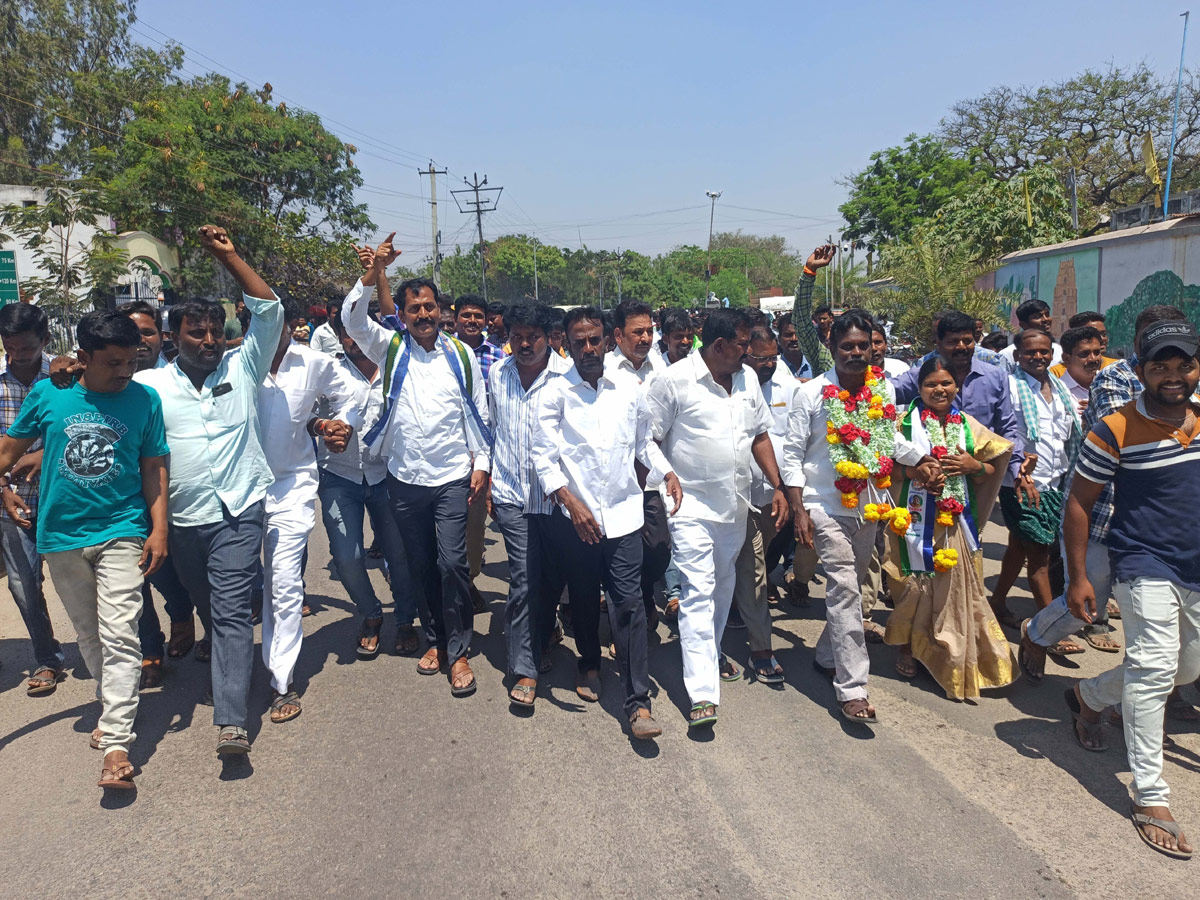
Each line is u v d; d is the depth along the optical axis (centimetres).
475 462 440
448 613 430
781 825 313
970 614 412
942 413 418
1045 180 2016
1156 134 2645
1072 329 520
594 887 280
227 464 375
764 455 423
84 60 2995
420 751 370
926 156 2977
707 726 388
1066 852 297
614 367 489
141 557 358
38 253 1708
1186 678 327
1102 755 363
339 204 3041
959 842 303
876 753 365
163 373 384
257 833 311
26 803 334
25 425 351
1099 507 375
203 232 361
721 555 412
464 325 658
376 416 459
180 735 387
